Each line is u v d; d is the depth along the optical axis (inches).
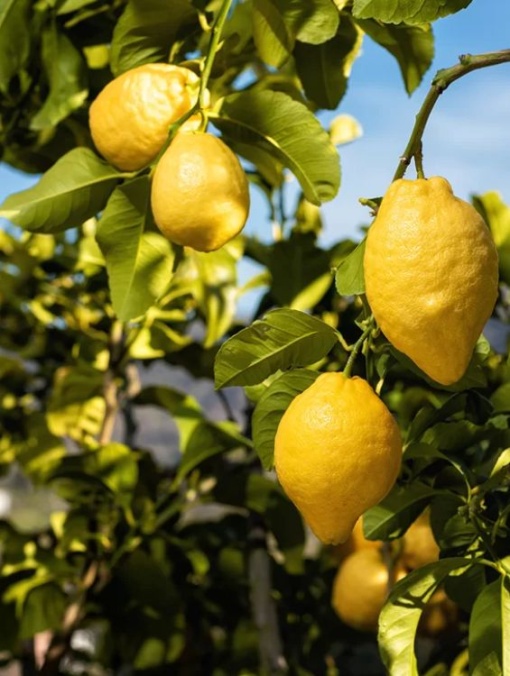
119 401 63.9
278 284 52.6
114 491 54.2
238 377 33.7
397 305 28.1
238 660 60.2
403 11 30.9
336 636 61.0
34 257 67.9
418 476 37.3
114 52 40.3
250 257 57.0
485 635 30.9
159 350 59.7
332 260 54.4
